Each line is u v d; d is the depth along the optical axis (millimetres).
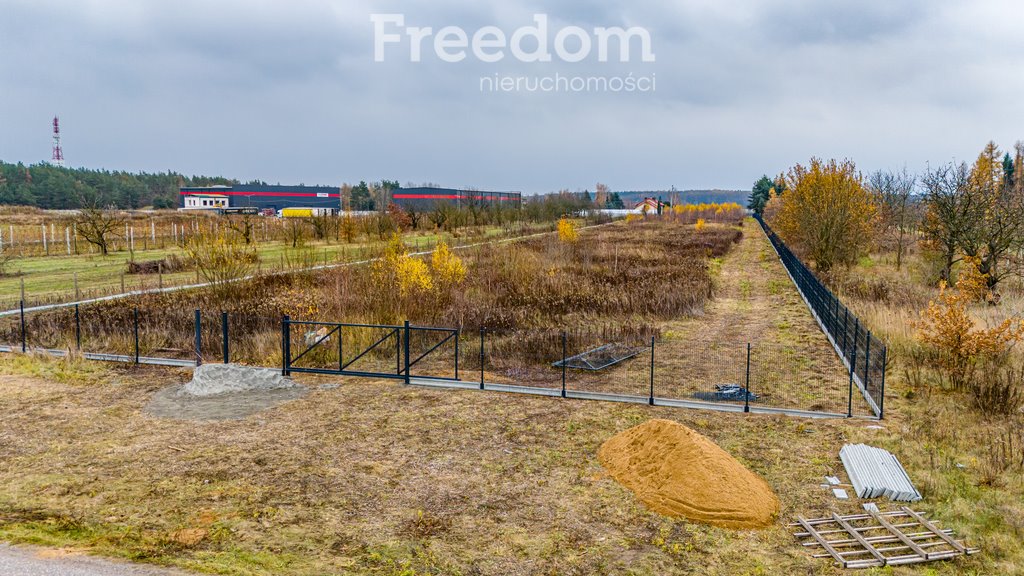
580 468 8820
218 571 6113
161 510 7426
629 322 19516
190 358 15039
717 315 21547
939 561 6598
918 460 8938
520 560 6500
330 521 7242
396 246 25219
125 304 20016
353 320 17547
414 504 7707
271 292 21766
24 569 6020
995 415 10852
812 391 12945
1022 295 22000
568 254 35344
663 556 6609
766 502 7680
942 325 13461
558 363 15094
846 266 31203
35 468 8586
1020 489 8016
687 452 8016
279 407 11359
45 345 15906
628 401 11859
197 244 22891
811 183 31656
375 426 10398
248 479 8328
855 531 7082
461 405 11539
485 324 18703
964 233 22812
